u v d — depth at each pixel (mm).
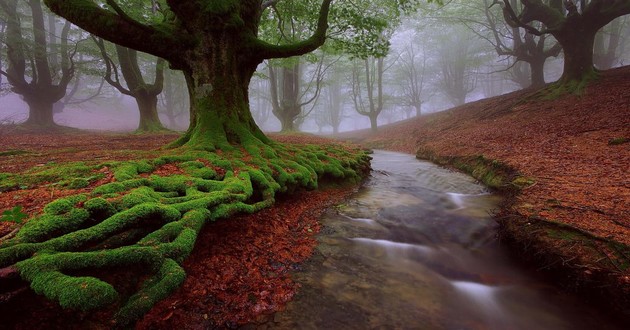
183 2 7277
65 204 3281
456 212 6676
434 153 14961
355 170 10320
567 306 3510
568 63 16375
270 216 5699
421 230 5801
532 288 3896
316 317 3201
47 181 4473
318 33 8852
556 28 15961
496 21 27969
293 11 13375
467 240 5336
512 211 5383
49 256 2480
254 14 8648
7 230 2898
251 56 8328
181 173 5465
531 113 15445
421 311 3418
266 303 3369
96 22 6520
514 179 7266
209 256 4047
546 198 5559
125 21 6781
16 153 7734
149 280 2770
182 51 7570
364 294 3680
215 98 7793
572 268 3699
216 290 3461
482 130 15688
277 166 6867
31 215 3211
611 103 12227
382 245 5121
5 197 3744
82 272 2658
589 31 15570
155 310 3010
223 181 5262
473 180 9484
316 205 6996
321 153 9781
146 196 3857
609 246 3695
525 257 4453
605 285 3352
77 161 6129
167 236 3217
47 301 2523
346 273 4152
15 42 23391
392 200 7824
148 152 7477
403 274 4215
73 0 6391
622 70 16297
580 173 6738
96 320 2578
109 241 3102
